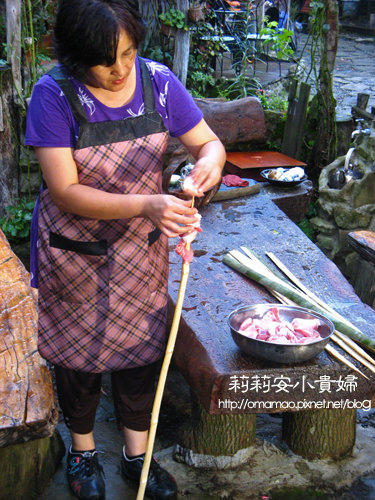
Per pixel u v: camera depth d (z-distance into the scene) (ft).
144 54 17.72
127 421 7.93
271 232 11.09
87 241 6.68
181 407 10.03
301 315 7.99
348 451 8.90
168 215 5.90
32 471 7.91
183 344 7.91
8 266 10.11
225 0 24.02
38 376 7.94
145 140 6.40
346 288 9.18
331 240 14.52
